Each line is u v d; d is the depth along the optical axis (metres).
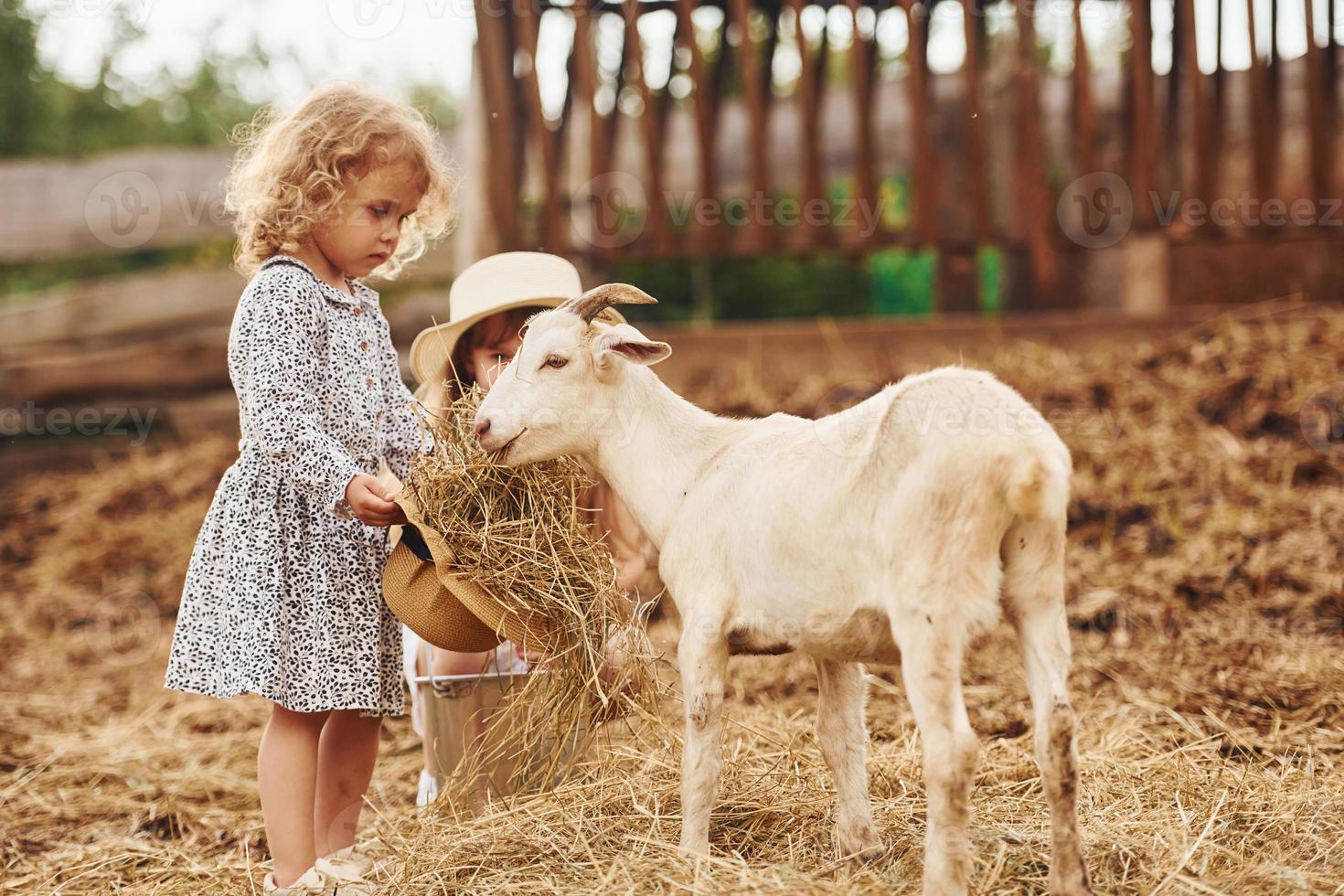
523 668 3.35
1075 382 6.17
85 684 5.46
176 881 3.21
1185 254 7.21
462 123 7.71
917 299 9.66
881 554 2.41
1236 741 3.50
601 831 2.86
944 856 2.25
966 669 4.36
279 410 2.97
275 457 2.99
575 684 2.94
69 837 3.71
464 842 2.85
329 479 2.92
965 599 2.32
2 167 8.78
